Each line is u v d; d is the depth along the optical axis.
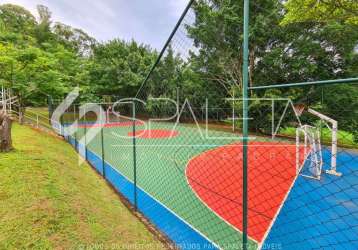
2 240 2.14
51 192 3.31
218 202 4.14
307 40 11.98
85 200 3.47
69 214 2.85
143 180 5.46
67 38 29.44
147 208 3.85
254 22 12.52
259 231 3.09
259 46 12.80
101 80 23.66
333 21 11.11
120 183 5.17
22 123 10.88
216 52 7.72
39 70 11.20
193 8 2.56
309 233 3.00
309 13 9.47
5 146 4.95
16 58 10.10
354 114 3.56
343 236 2.91
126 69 23.67
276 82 12.62
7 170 3.80
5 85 10.37
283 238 2.90
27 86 10.96
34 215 2.63
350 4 8.86
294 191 4.41
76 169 5.47
